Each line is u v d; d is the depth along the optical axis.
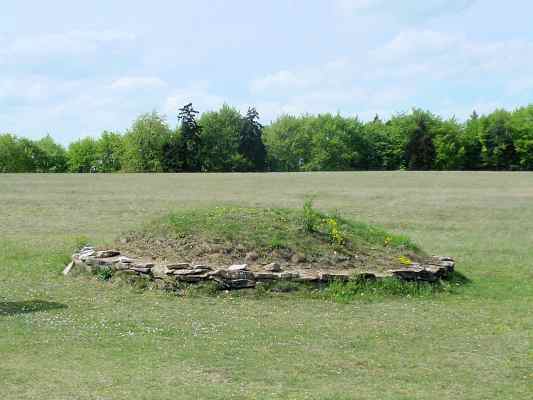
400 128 103.12
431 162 98.88
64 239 20.20
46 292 12.24
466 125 101.31
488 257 17.97
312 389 7.01
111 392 6.76
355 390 7.01
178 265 12.53
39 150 105.31
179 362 7.94
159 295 12.00
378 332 9.71
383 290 12.54
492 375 7.67
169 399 6.58
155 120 93.69
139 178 55.00
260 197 35.69
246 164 98.69
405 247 14.61
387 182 49.31
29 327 9.54
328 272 12.65
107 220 25.52
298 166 109.06
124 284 12.65
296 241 13.54
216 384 7.11
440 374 7.68
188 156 94.19
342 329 9.86
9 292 12.25
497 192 39.75
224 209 15.13
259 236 13.56
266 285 12.20
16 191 39.19
